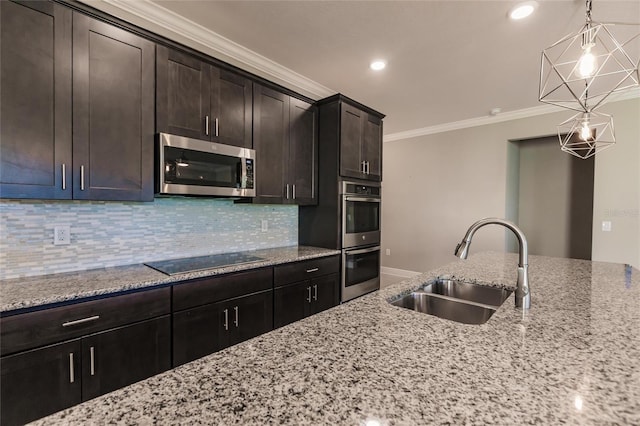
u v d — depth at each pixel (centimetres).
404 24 219
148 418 58
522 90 338
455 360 81
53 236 185
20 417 134
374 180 351
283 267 249
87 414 59
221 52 248
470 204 462
